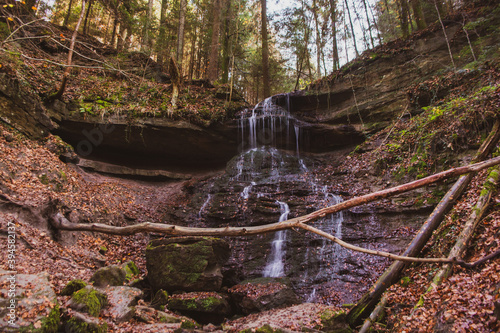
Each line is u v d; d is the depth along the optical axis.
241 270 9.55
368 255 8.93
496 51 12.20
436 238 6.57
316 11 20.97
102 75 15.74
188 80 18.44
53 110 12.45
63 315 4.34
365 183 11.68
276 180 13.26
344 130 15.71
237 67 26.84
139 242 10.17
